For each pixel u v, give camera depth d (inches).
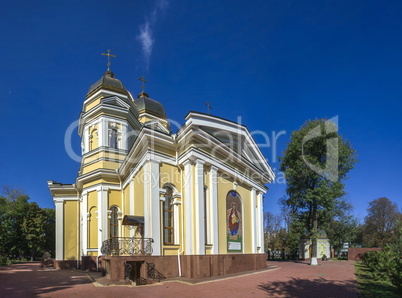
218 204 692.1
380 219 1931.6
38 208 1873.8
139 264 563.8
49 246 2043.6
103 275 657.6
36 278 642.2
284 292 451.5
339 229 1758.1
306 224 1151.6
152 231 598.9
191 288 487.5
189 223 614.2
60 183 1041.5
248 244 788.6
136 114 1064.2
